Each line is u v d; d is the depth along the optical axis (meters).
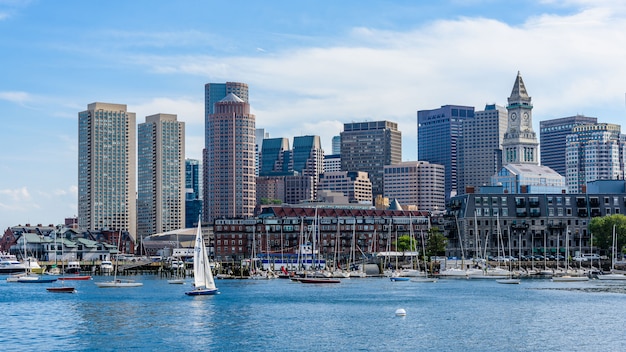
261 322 170.50
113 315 183.25
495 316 177.38
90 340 149.38
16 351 139.75
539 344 142.12
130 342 147.00
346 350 138.50
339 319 174.62
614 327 159.50
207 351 138.38
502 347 139.88
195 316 180.62
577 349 137.38
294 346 142.50
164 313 186.25
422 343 144.38
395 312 184.88
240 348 140.88
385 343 144.62
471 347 140.12
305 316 180.00
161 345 143.88
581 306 194.38
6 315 186.38
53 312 190.62
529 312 183.50
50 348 142.12
